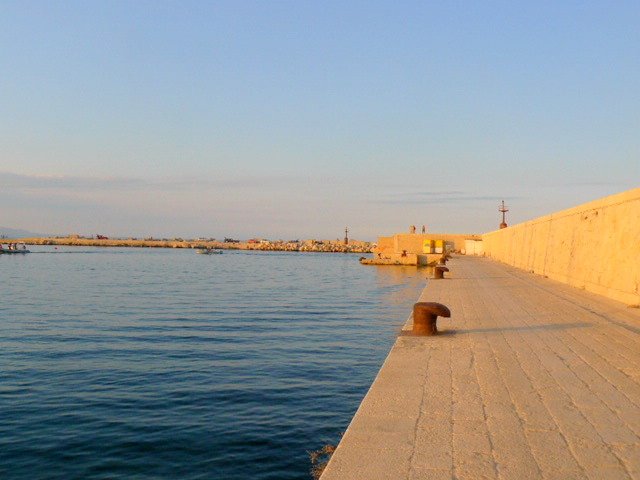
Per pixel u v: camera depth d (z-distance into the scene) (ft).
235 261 387.96
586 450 13.70
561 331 34.12
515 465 12.73
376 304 113.70
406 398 18.75
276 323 82.48
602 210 61.05
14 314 92.02
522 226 125.08
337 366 52.65
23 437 33.04
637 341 30.50
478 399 18.57
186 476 28.04
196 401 40.65
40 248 654.94
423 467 12.65
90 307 103.40
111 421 36.01
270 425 35.55
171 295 130.00
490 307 47.57
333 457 13.32
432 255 288.10
